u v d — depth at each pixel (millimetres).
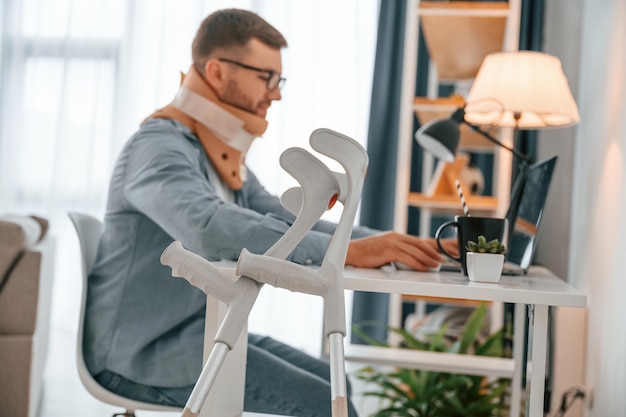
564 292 1271
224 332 1086
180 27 4324
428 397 2797
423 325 3457
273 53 1984
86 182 4426
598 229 2664
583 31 3396
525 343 2449
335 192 1185
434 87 3879
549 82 2277
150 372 1714
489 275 1419
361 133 4102
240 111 1969
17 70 4445
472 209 3277
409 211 3863
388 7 3961
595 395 2547
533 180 1886
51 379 3529
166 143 1792
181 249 1147
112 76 4449
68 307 4449
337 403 1026
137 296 1764
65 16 4473
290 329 4109
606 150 2594
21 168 4477
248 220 1585
